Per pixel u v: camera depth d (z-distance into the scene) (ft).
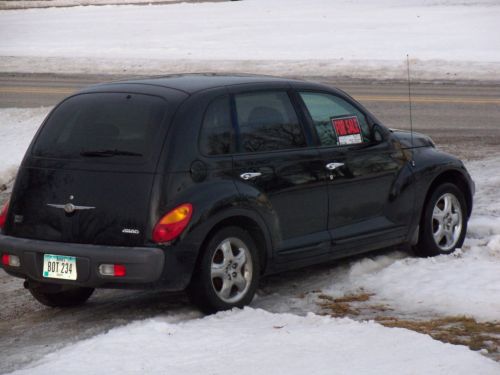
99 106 26.55
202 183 25.25
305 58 127.34
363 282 29.22
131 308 27.81
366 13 205.16
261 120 27.32
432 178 31.81
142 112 25.75
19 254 25.68
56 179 25.71
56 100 92.07
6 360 22.63
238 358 20.54
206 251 25.18
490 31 156.87
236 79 28.09
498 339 22.61
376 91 95.25
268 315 24.85
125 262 24.18
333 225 29.07
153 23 199.93
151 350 21.34
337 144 29.30
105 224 24.80
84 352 21.30
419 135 33.22
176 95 26.05
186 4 261.85
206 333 22.80
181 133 25.20
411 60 119.24
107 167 25.16
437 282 28.37
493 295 26.58
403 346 21.02
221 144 26.02
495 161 53.26
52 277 25.22
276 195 27.02
